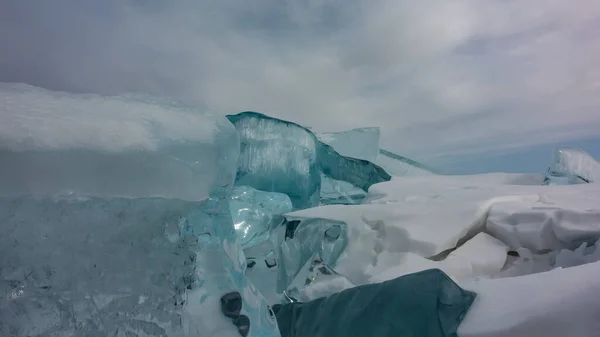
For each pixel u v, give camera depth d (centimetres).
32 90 126
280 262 252
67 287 111
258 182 392
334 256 254
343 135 554
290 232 259
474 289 157
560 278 147
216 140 130
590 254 221
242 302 131
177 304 121
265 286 238
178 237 126
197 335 120
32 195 107
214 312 124
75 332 110
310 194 416
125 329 114
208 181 129
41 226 109
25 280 108
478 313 142
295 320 172
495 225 261
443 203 283
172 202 123
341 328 154
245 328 127
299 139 412
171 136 124
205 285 127
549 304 131
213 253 132
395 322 144
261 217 313
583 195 306
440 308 142
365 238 257
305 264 227
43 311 109
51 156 107
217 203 137
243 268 144
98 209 114
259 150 394
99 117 121
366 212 269
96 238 115
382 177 453
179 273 123
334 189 453
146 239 120
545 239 240
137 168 116
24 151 104
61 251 111
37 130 108
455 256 237
